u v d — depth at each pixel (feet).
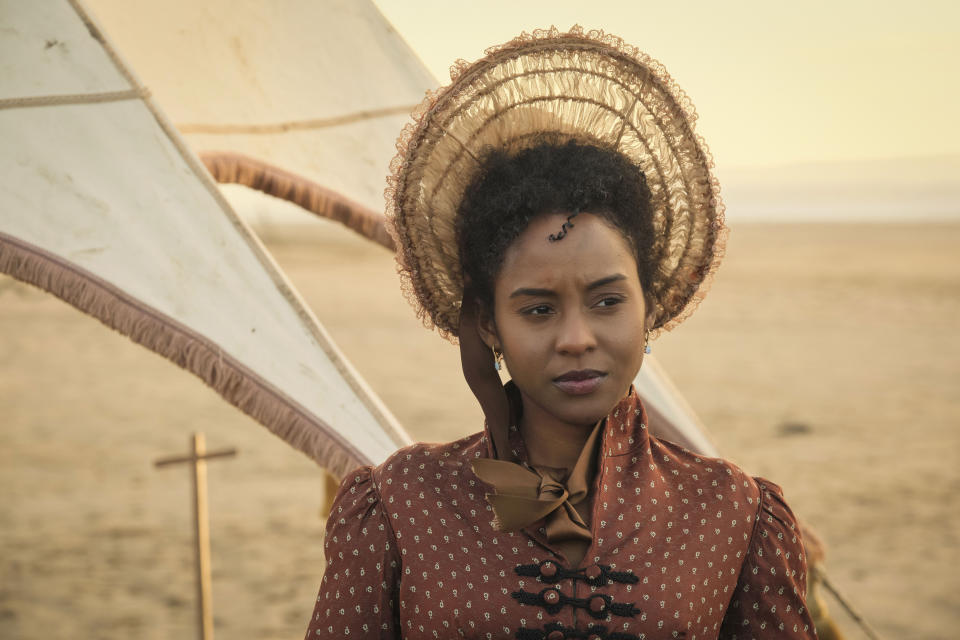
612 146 5.22
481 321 5.12
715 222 5.32
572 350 4.56
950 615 27.76
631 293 4.68
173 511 36.19
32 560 31.30
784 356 64.85
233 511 36.06
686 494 5.11
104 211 9.88
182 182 10.27
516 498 4.67
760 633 5.04
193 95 15.55
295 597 28.48
